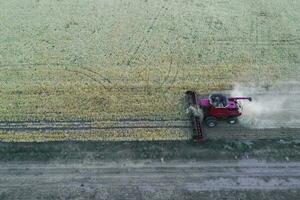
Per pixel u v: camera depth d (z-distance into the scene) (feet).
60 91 89.51
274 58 100.07
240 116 85.25
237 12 116.37
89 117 83.71
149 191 70.08
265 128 82.89
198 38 106.22
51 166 73.92
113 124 82.38
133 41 104.83
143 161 75.25
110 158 75.61
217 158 76.13
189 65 97.55
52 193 69.31
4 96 87.86
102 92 89.56
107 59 98.73
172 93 89.76
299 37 106.93
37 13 114.73
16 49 101.14
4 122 82.17
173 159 75.72
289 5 119.65
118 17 113.91
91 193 69.46
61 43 103.60
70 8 117.50
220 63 98.32
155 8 118.01
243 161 75.72
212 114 80.79
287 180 72.64
